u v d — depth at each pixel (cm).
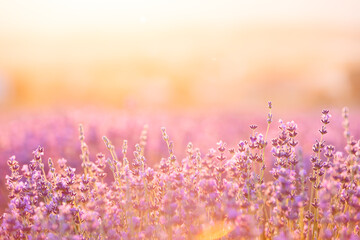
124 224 233
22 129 657
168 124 757
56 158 486
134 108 955
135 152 249
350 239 197
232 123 867
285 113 1215
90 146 540
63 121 726
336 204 217
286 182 206
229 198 209
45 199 251
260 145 245
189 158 247
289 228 210
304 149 540
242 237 187
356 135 648
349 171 230
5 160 452
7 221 212
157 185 246
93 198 233
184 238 207
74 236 203
